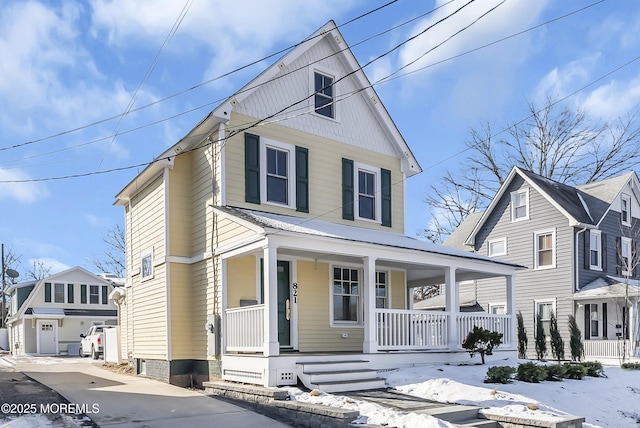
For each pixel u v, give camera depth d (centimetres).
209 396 1119
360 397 1000
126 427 818
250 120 1365
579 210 2488
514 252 2575
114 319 3641
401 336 1313
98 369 1773
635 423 1056
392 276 1628
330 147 1514
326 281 1464
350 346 1484
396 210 1656
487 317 1500
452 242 2983
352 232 1355
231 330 1224
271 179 1393
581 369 1318
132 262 1662
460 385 1067
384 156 1650
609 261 2503
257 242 1133
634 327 2164
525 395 1070
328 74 1548
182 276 1409
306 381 1067
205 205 1369
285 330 1366
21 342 3497
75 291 3628
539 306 2456
